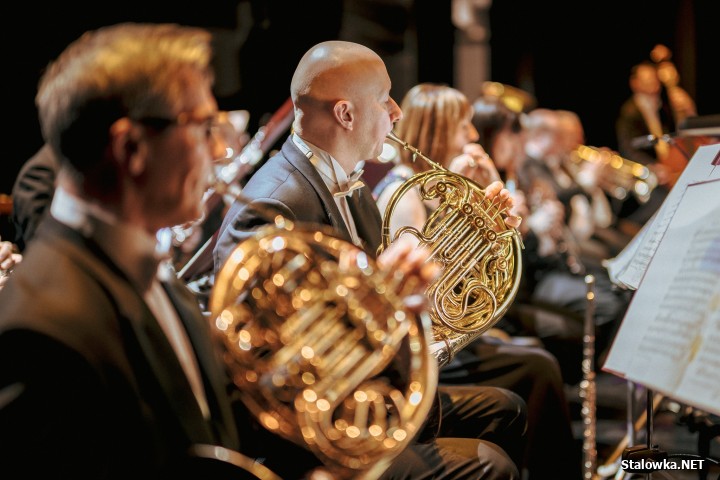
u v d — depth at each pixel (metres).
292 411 1.33
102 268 1.15
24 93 3.87
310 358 1.30
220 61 4.41
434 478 1.93
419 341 1.33
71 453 1.04
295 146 2.12
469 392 2.40
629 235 4.88
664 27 7.67
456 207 2.14
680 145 2.68
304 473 1.67
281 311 1.39
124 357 1.11
